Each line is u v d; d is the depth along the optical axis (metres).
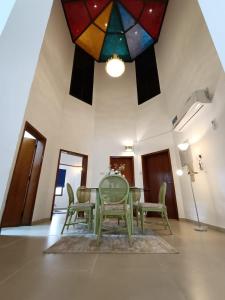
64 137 4.47
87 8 4.78
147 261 1.25
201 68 3.05
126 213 1.86
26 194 3.09
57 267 1.13
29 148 3.30
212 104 2.69
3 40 1.50
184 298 0.76
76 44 5.65
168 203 4.17
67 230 2.52
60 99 4.41
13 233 2.25
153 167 4.77
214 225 2.62
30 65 1.53
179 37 4.00
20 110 1.43
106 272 1.05
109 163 5.03
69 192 2.58
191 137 3.39
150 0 4.62
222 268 1.11
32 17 1.59
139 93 5.70
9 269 1.08
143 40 5.61
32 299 0.75
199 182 3.08
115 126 5.42
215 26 0.91
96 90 5.88
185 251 1.50
